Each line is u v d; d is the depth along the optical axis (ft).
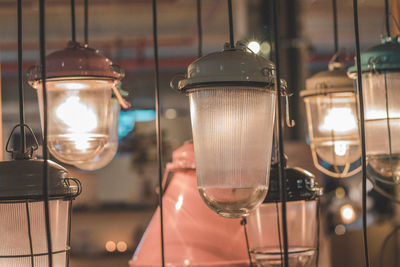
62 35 20.31
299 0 13.16
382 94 3.49
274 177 3.37
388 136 3.49
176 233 3.96
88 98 3.43
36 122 22.75
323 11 15.85
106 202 19.43
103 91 3.50
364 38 19.93
